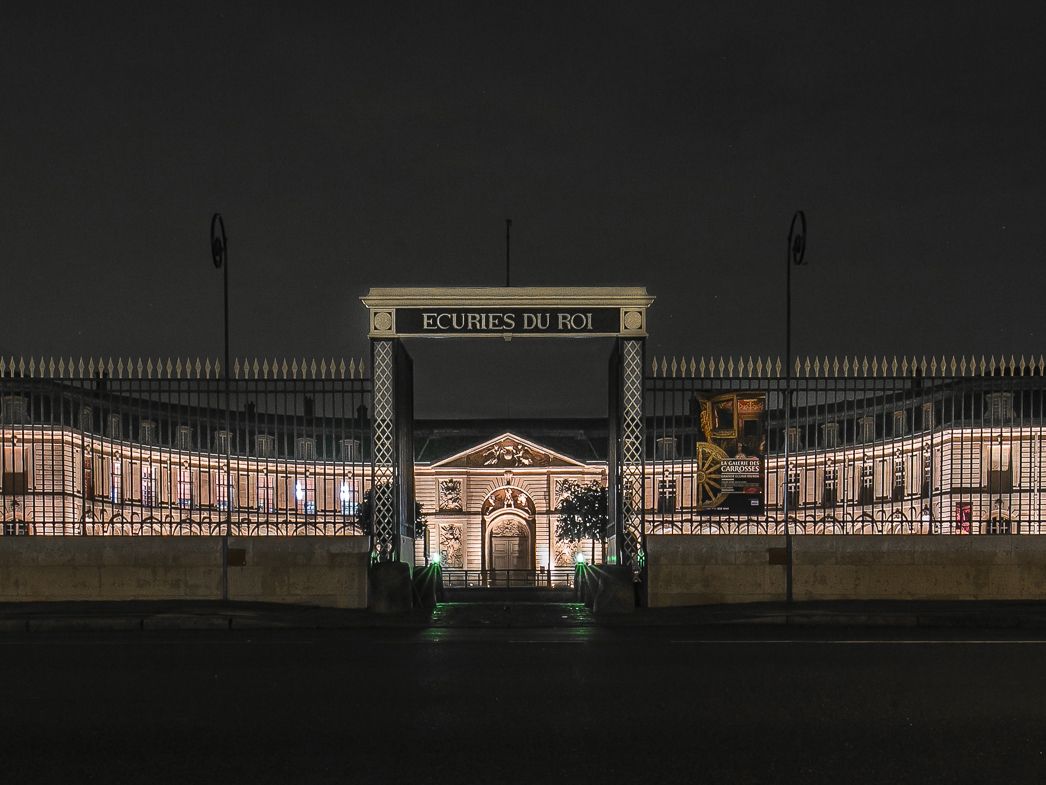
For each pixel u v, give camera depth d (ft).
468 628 59.31
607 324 72.18
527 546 321.11
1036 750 26.58
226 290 68.69
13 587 68.18
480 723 29.50
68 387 68.18
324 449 70.95
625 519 71.82
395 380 72.13
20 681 36.96
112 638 52.60
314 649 46.50
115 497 220.64
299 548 68.64
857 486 203.82
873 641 49.75
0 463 76.54
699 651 45.34
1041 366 68.64
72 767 25.23
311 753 26.35
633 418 71.97
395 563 65.87
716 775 24.39
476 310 72.02
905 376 68.64
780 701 32.71
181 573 68.49
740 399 70.44
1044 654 44.21
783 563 69.10
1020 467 71.92
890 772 24.64
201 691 34.68
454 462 321.73
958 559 69.21
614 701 32.68
